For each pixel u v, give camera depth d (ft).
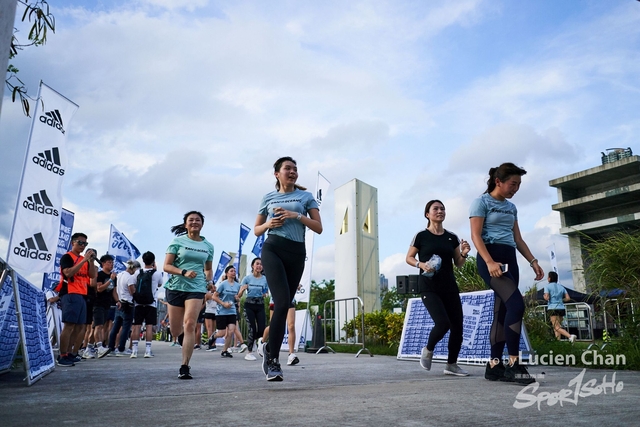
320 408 9.45
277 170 15.11
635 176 103.40
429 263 16.16
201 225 16.56
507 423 7.94
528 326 29.17
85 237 22.22
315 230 14.55
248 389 12.58
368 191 53.16
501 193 14.76
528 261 15.26
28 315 15.55
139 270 32.12
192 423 7.94
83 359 27.76
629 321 18.88
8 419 8.39
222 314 32.09
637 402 10.15
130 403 10.17
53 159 21.68
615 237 19.85
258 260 28.60
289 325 23.47
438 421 8.13
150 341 31.32
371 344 39.32
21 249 20.02
